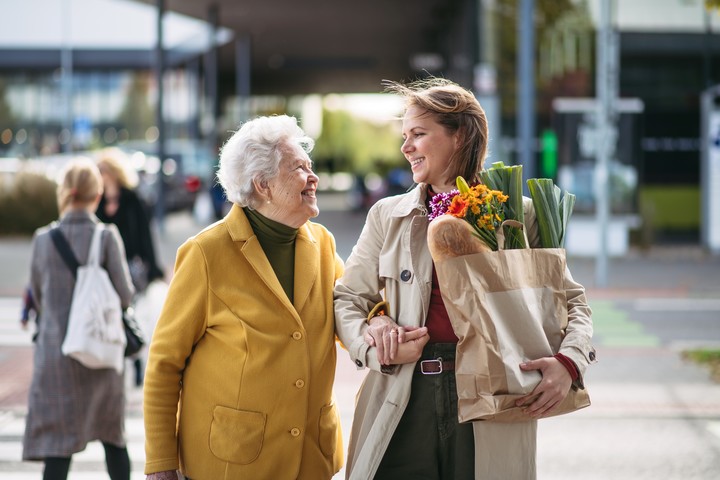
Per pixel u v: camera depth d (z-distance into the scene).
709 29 26.06
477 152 3.69
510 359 3.32
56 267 5.63
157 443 3.65
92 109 53.44
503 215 3.44
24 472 6.81
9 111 53.69
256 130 3.71
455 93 3.67
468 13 28.02
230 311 3.65
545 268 3.50
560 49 24.48
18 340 11.82
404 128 3.73
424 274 3.60
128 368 9.89
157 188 26.27
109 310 5.54
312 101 81.94
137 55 52.19
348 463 3.76
